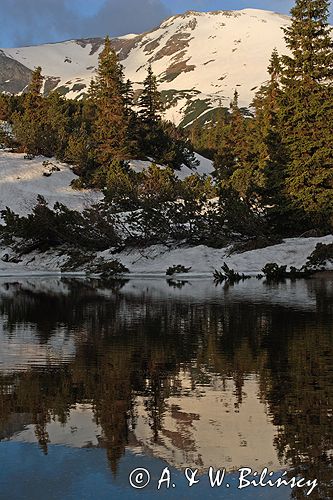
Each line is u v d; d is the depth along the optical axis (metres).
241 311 16.77
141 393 8.41
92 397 8.26
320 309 16.83
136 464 5.98
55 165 56.16
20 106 79.38
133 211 36.56
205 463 5.98
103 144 59.34
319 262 29.12
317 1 38.19
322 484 5.55
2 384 8.98
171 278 29.27
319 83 37.50
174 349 11.49
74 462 6.04
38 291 24.16
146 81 70.38
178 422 7.15
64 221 34.03
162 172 41.56
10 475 5.75
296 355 10.78
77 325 14.84
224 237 33.59
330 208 34.16
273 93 56.53
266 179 36.22
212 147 97.19
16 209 46.03
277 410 7.55
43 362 10.47
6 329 14.30
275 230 35.50
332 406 7.69
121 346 11.88
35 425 7.12
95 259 33.97
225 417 7.30
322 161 34.88
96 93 79.50
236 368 9.84
